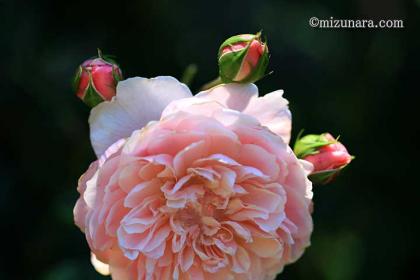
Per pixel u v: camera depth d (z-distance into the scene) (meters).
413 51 6.18
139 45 5.71
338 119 6.11
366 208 6.04
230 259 2.90
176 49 5.77
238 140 2.70
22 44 5.41
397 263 6.02
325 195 6.01
